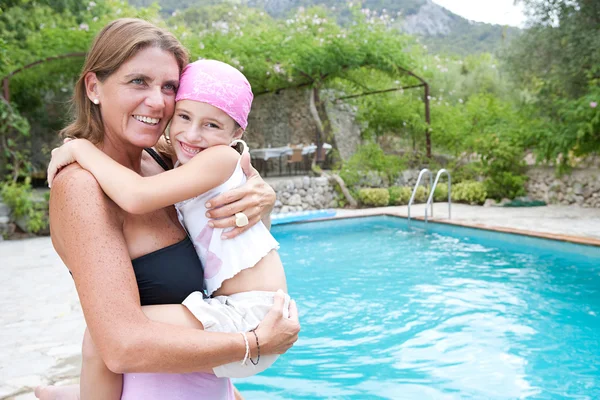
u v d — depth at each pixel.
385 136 18.92
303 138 17.59
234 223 1.69
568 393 3.37
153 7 16.97
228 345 1.45
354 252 8.41
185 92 1.66
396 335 4.59
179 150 1.73
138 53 1.54
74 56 11.62
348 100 17.94
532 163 14.02
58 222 1.43
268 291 1.71
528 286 6.04
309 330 4.80
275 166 17.50
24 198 9.97
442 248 8.46
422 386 3.53
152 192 1.47
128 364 1.33
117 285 1.35
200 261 1.72
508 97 19.89
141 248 1.57
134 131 1.60
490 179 13.41
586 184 12.07
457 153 15.44
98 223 1.40
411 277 6.65
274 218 11.27
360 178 14.16
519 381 3.57
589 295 5.61
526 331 4.57
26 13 17.00
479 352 4.12
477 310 5.21
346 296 5.89
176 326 1.42
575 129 11.66
